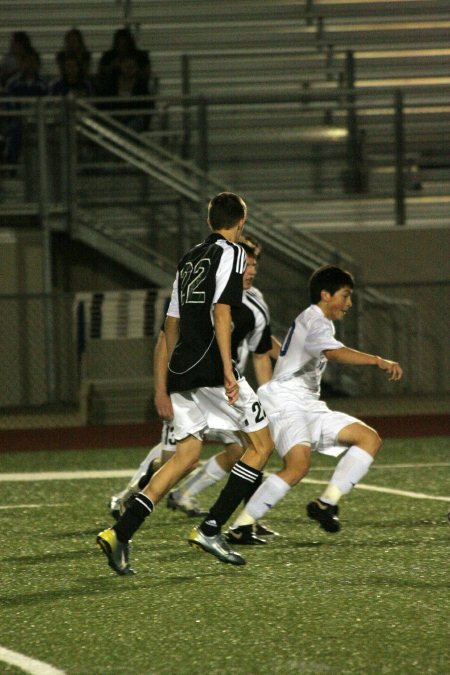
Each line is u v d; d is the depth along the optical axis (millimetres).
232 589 19609
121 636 16906
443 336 55406
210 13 64750
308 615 17844
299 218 56688
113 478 33531
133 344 50406
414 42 64375
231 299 19953
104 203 53812
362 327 52781
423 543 23328
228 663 15492
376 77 63188
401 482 31469
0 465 36750
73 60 54750
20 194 53312
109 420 47344
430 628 16984
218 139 57344
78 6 64312
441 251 55406
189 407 20531
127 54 54781
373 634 16734
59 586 20141
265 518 26344
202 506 28234
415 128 58000
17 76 54469
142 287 55469
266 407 23328
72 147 52062
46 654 16109
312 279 23609
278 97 56688
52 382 52219
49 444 41719
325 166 57531
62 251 54875
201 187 52094
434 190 58469
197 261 20375
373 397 53250
